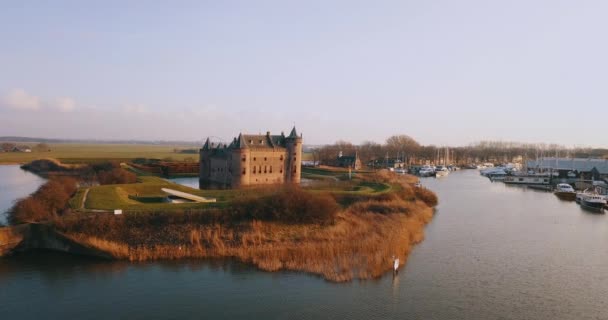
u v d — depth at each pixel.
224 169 113.38
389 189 90.62
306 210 61.03
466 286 43.81
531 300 40.56
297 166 115.50
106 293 40.69
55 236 52.84
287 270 46.88
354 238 57.78
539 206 99.62
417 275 46.72
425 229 70.25
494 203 103.88
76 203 63.88
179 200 69.44
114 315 36.38
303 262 48.91
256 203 61.00
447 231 69.00
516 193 127.44
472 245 60.06
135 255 50.41
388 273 47.00
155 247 52.16
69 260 49.62
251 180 107.00
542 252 57.19
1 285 42.38
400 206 76.75
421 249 57.41
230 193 79.62
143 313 36.75
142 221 55.56
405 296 40.69
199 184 129.62
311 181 113.44
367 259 49.72
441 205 98.50
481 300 40.28
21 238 52.59
